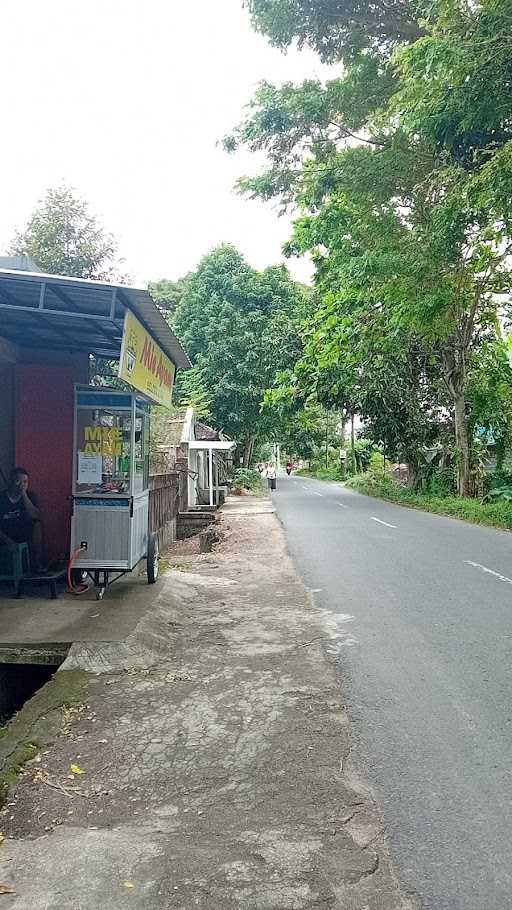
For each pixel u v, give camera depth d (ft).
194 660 20.70
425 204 43.78
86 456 26.40
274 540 50.72
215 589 31.76
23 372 31.32
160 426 81.92
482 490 83.41
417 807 12.27
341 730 15.60
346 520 67.36
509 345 83.82
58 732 15.43
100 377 39.75
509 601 28.66
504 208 33.73
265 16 49.08
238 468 136.77
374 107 49.83
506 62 31.50
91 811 12.26
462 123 34.12
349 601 28.94
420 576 34.83
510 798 12.58
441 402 96.94
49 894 9.96
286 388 94.94
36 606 24.93
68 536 31.48
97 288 20.90
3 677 19.98
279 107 52.16
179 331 125.59
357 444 181.06
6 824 11.88
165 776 13.51
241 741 15.06
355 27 48.83
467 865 10.57
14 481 28.45
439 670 19.71
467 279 51.44
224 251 126.82
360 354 60.80
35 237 52.75
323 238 49.21
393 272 43.24
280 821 11.85
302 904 9.70
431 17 38.65
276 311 122.11
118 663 19.70
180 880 10.23
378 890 9.98
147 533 30.07
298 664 20.31
